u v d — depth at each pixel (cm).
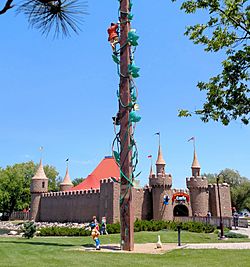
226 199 6056
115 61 2608
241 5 917
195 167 6194
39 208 7431
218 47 964
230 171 10581
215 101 955
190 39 1024
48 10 454
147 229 4275
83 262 1638
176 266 1531
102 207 5456
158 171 6153
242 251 1950
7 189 9900
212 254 1864
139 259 1767
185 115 1007
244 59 900
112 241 2859
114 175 6700
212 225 4309
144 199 5734
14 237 3425
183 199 5744
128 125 2438
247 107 923
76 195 6338
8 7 438
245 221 4850
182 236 3269
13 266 1494
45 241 2722
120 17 2636
